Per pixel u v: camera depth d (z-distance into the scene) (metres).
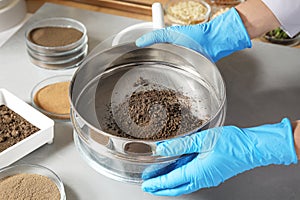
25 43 0.89
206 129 0.65
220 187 0.68
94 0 1.01
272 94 0.81
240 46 0.80
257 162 0.65
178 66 0.77
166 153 0.62
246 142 0.65
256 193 0.67
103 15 0.96
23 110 0.73
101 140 0.63
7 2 0.93
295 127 0.66
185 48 0.75
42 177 0.66
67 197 0.66
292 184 0.69
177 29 0.79
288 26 0.79
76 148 0.71
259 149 0.65
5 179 0.65
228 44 0.79
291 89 0.82
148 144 0.62
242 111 0.78
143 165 0.64
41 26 0.90
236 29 0.78
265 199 0.67
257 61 0.86
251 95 0.80
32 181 0.65
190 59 0.76
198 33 0.79
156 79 0.76
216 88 0.73
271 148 0.64
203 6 1.02
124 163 0.65
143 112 0.69
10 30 0.94
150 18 1.00
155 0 1.02
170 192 0.66
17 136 0.71
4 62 0.85
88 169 0.69
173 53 0.76
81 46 0.86
